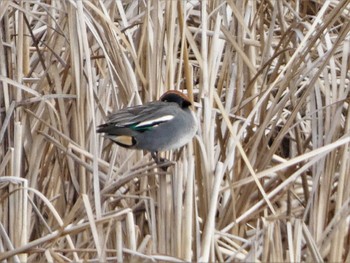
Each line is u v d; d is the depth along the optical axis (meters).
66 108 12.28
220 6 12.89
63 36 12.45
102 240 10.59
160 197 10.89
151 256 9.98
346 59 12.29
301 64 13.38
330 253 10.75
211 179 11.21
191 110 11.23
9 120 11.93
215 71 11.91
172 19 11.66
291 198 12.27
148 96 11.84
